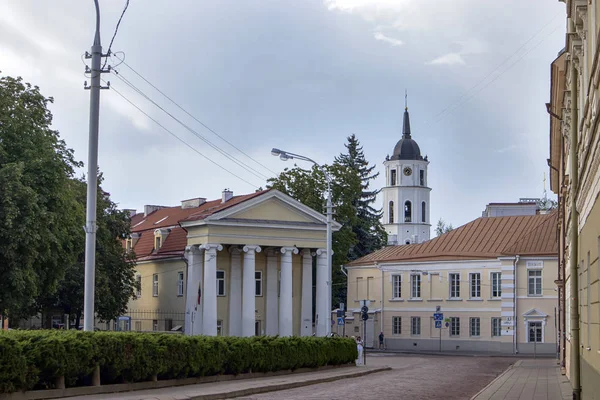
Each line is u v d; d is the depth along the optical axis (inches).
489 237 2915.8
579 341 828.6
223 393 938.7
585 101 645.9
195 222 2437.3
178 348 1035.9
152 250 2935.5
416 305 2979.8
